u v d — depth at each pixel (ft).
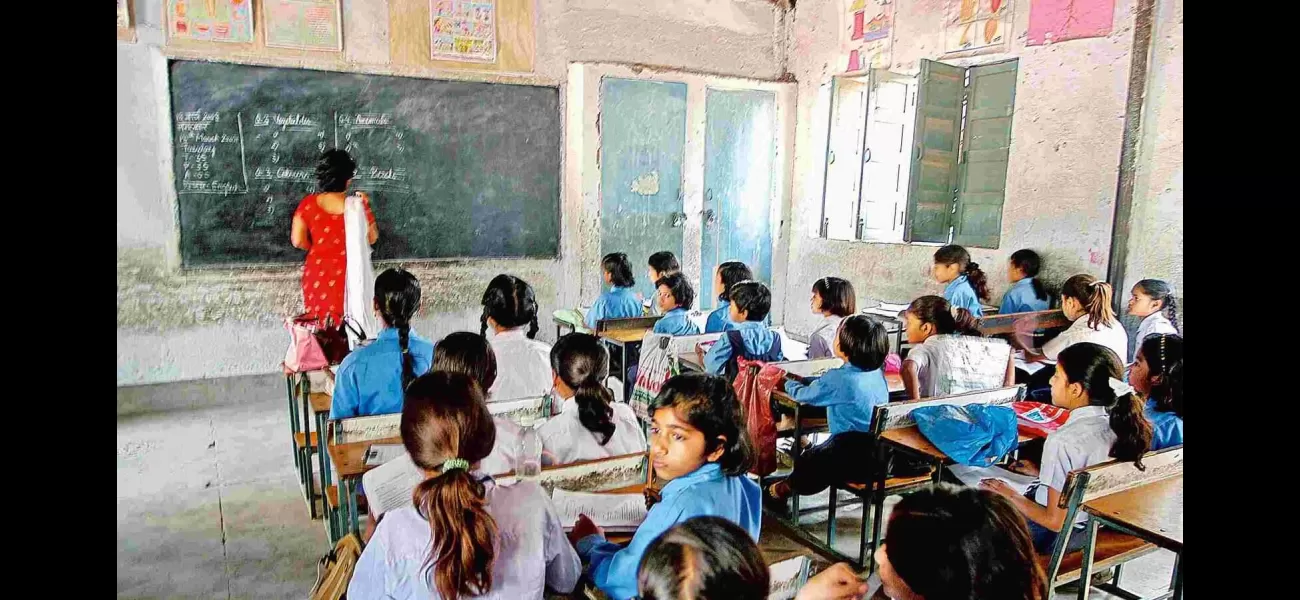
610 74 15.74
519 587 4.49
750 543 3.84
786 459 10.11
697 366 9.70
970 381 9.69
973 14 13.28
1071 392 6.95
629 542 5.17
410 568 4.34
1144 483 5.51
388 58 13.79
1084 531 6.22
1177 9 10.30
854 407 8.21
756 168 17.57
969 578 3.59
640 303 13.67
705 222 17.22
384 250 14.16
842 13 16.06
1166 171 10.59
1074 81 11.69
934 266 13.50
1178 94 10.40
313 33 13.14
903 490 7.80
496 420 6.22
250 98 12.78
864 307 15.47
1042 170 12.29
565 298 16.02
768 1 17.15
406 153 14.12
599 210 16.07
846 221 16.55
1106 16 11.14
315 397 8.52
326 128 13.42
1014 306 12.34
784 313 18.34
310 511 8.99
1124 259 11.15
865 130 14.98
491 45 14.61
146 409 12.63
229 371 13.14
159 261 12.42
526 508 4.63
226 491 9.71
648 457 5.83
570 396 6.92
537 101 15.17
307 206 12.78
